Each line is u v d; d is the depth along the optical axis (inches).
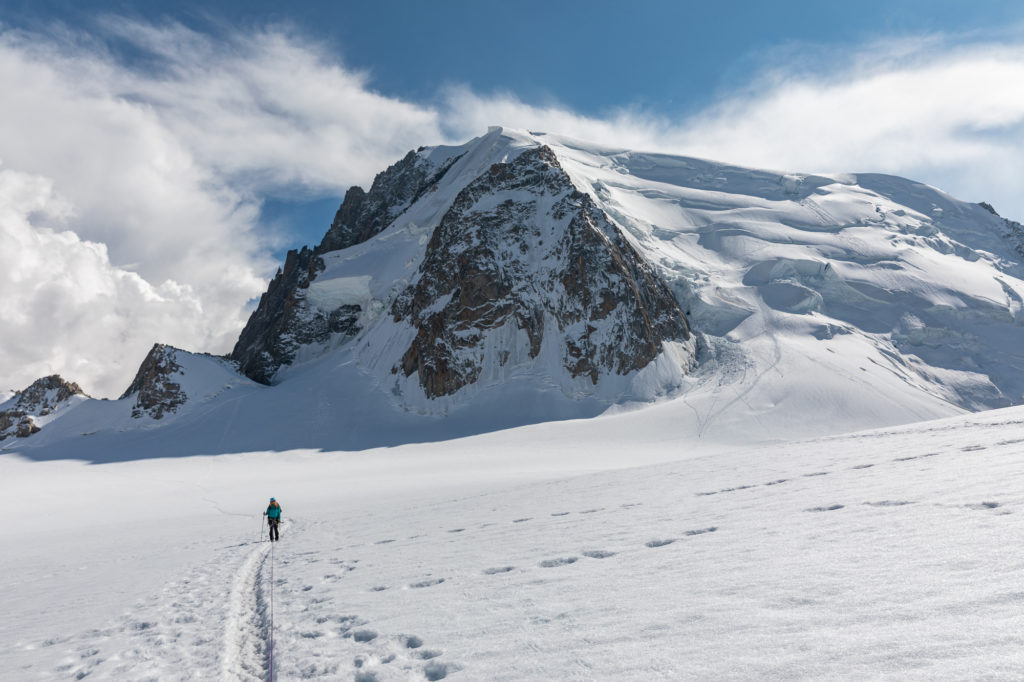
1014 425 786.8
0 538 1422.2
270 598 447.2
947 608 183.8
